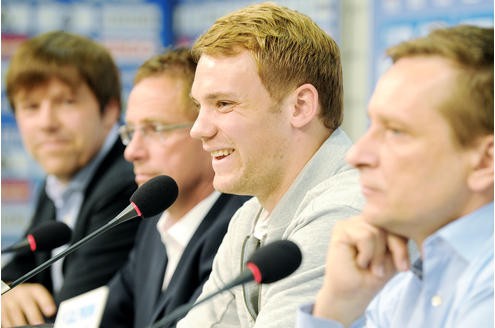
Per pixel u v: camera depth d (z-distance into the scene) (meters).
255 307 2.63
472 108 1.66
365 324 2.07
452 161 1.68
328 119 2.65
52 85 4.52
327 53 2.65
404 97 1.70
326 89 2.64
